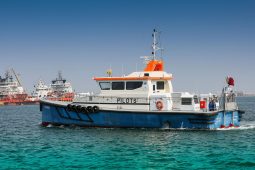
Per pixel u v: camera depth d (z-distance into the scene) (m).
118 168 18.16
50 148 23.80
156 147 23.11
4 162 19.94
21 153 22.36
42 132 31.48
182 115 29.12
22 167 18.73
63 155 21.41
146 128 30.30
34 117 61.59
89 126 32.25
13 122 48.66
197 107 30.28
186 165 18.59
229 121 31.27
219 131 29.34
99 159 20.12
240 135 27.53
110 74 33.16
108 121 31.23
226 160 19.56
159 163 19.05
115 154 21.28
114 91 32.53
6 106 163.75
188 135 27.38
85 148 23.33
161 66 33.41
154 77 31.42
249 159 19.73
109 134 28.45
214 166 18.38
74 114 32.59
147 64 33.22
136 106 30.92
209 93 31.06
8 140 28.28
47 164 19.25
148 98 30.67
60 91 164.50
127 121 30.61
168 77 32.38
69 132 30.47
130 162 19.31
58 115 33.72
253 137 26.69
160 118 29.67
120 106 31.48
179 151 21.86
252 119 47.84
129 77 31.80
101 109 31.11
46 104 34.44
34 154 21.94
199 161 19.39
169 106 30.14
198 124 29.08
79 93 33.19
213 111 29.14
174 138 26.19
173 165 18.61
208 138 26.19
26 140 27.78
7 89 174.38
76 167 18.50
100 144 24.48
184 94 30.44
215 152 21.56
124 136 27.31
